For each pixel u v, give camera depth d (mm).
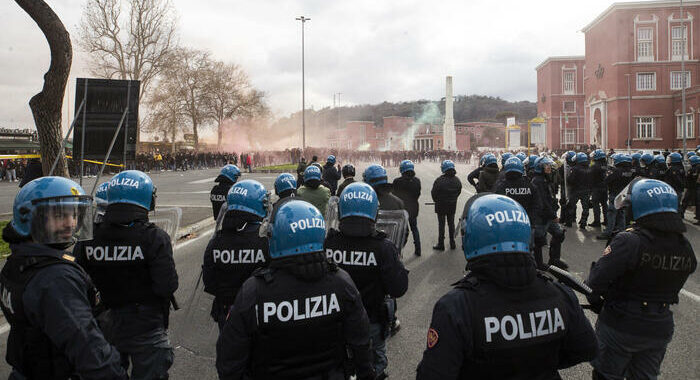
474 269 1758
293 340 1919
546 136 60781
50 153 9266
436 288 6250
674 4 40188
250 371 1985
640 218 2617
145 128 52781
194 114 57375
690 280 6469
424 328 4883
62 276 1857
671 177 11086
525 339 1671
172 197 18188
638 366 2779
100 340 1878
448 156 61625
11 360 1877
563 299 1804
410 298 5859
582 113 58125
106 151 8250
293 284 1972
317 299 1977
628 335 2629
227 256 3088
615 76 41594
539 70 63469
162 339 2900
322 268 2008
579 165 10719
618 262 2568
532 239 6500
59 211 1947
